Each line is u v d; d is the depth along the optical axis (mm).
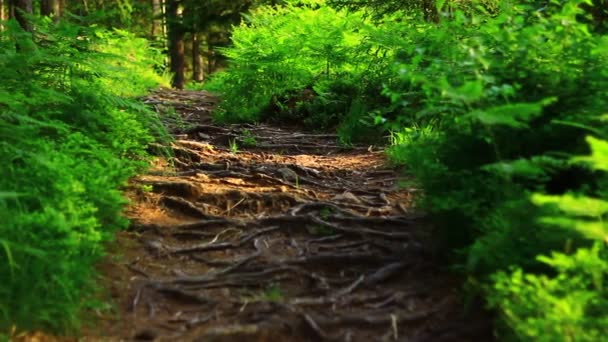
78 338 3443
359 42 10789
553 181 4230
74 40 6531
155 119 7137
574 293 3068
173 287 4004
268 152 8367
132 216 5152
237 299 3883
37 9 22172
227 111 10773
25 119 4723
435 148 4484
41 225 3779
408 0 9258
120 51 15820
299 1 14719
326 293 3963
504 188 3982
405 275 4172
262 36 12508
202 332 3496
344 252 4535
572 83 4246
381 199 5668
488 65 4148
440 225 4316
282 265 4305
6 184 4238
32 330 3414
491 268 3635
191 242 4867
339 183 6438
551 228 3553
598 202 3145
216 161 7207
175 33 23594
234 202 5570
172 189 5672
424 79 3869
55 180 4328
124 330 3562
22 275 3527
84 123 5938
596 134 4047
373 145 8320
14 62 5910
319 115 9750
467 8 8422
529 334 2939
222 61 25812
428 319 3596
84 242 3975
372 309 3752
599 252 3455
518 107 3447
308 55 11062
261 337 3400
